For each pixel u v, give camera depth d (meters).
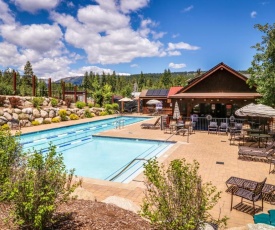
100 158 12.98
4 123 19.41
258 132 15.18
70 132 20.50
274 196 6.53
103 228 3.66
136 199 6.18
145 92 37.06
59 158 4.09
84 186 7.10
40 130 19.16
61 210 4.31
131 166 11.27
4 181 4.28
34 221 3.13
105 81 100.81
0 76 37.31
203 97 18.95
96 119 27.92
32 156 4.45
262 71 15.71
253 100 18.55
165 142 15.32
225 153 11.67
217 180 7.80
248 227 3.96
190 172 3.71
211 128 18.05
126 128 20.92
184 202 3.45
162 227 3.54
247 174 8.45
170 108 34.69
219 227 4.47
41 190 3.48
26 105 24.33
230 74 20.39
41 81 39.00
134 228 3.73
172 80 88.88
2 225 3.56
